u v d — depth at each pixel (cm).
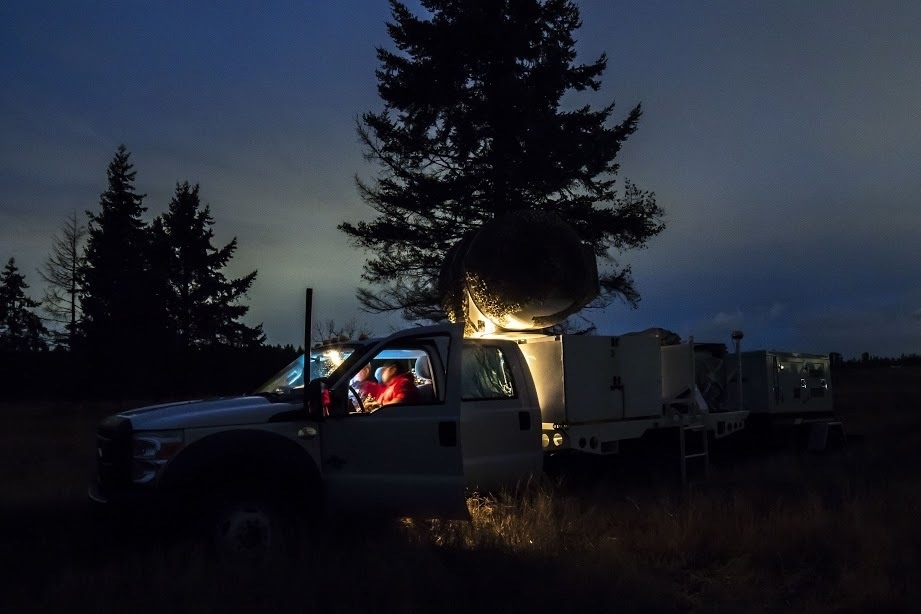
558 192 2236
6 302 5159
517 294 894
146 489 632
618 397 915
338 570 605
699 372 1264
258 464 666
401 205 2264
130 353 2861
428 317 2345
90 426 2131
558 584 579
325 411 678
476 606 554
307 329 680
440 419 680
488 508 746
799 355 1371
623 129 2312
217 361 3206
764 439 1311
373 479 684
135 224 4047
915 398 3081
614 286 2317
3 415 2639
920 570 616
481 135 2202
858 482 978
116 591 580
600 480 938
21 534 790
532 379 823
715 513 771
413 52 2325
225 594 557
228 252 3875
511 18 2291
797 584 614
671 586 607
